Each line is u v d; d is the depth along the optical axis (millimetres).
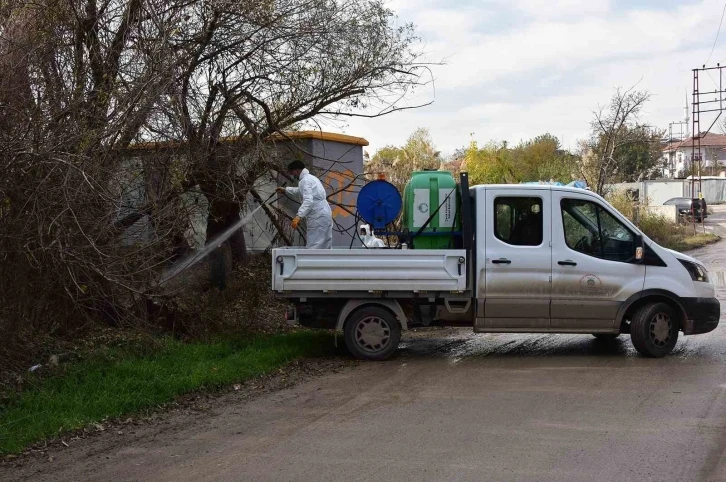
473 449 5883
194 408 7305
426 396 7672
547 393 7750
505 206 9492
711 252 27312
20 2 8148
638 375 8570
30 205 7328
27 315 7969
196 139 9594
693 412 6938
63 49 8344
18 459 5773
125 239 8398
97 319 9055
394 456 5727
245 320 10664
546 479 5184
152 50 8656
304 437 6270
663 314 9578
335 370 9031
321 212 10164
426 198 9789
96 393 7199
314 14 10680
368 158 19969
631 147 48938
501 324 9508
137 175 8594
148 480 5277
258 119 11000
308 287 9234
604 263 9461
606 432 6316
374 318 9516
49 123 7508
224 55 10305
